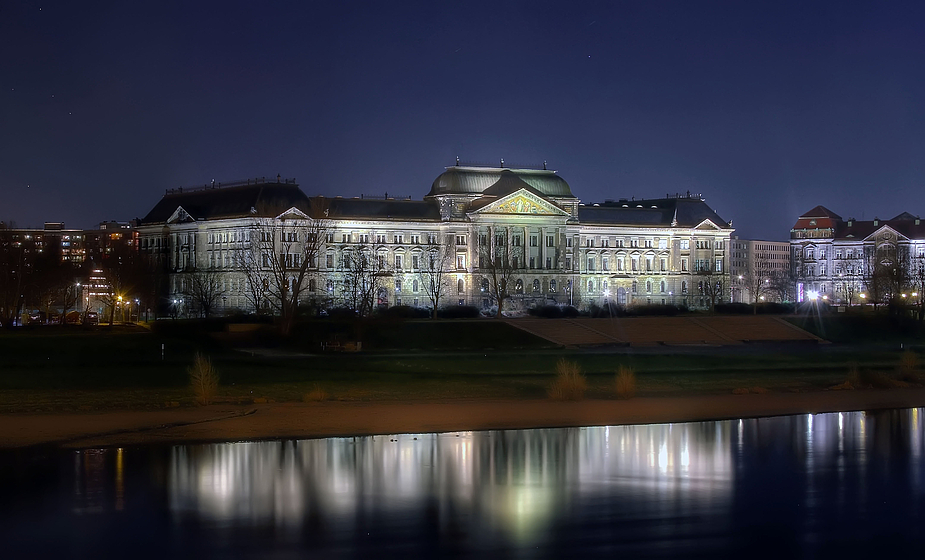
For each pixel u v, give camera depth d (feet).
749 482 305.94
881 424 408.46
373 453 340.59
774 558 241.35
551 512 272.51
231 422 393.50
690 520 267.80
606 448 353.31
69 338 615.98
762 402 463.42
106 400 445.37
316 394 453.58
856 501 286.66
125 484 295.28
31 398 448.24
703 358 633.20
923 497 291.17
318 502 279.28
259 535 251.80
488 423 398.62
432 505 278.05
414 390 488.85
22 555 237.86
